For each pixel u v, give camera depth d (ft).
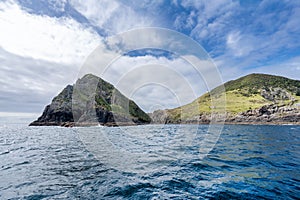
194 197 14.37
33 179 18.43
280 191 15.43
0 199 13.97
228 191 15.46
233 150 34.71
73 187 16.34
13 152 34.78
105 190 15.64
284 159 27.61
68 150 35.42
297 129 115.65
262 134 77.30
